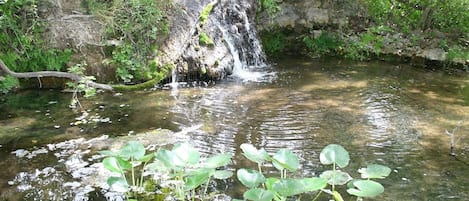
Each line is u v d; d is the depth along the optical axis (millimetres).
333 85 7211
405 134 5332
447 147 5004
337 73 7930
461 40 8766
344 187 4145
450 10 8625
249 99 6480
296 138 5191
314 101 6434
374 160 4680
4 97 6379
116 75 6836
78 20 7051
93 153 4750
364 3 9469
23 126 5406
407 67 8344
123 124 5512
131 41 7035
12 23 6582
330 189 4109
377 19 9469
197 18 7734
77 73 6246
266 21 9391
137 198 3939
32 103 6164
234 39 8188
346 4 9539
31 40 6684
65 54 6781
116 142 4977
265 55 8883
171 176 4129
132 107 6074
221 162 3801
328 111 6043
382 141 5133
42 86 6758
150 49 7113
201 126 5480
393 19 9477
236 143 5031
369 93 6832
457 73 7973
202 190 4090
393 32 9227
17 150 4801
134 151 3887
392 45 8914
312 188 3324
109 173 4367
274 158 3729
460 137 5246
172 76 7074
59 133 5230
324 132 5363
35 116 5723
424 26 9086
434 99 6605
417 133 5367
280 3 9602
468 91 6984
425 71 8086
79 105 6105
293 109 6102
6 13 6465
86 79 5797
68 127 5398
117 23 7082
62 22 6934
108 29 6992
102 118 5688
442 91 6988
